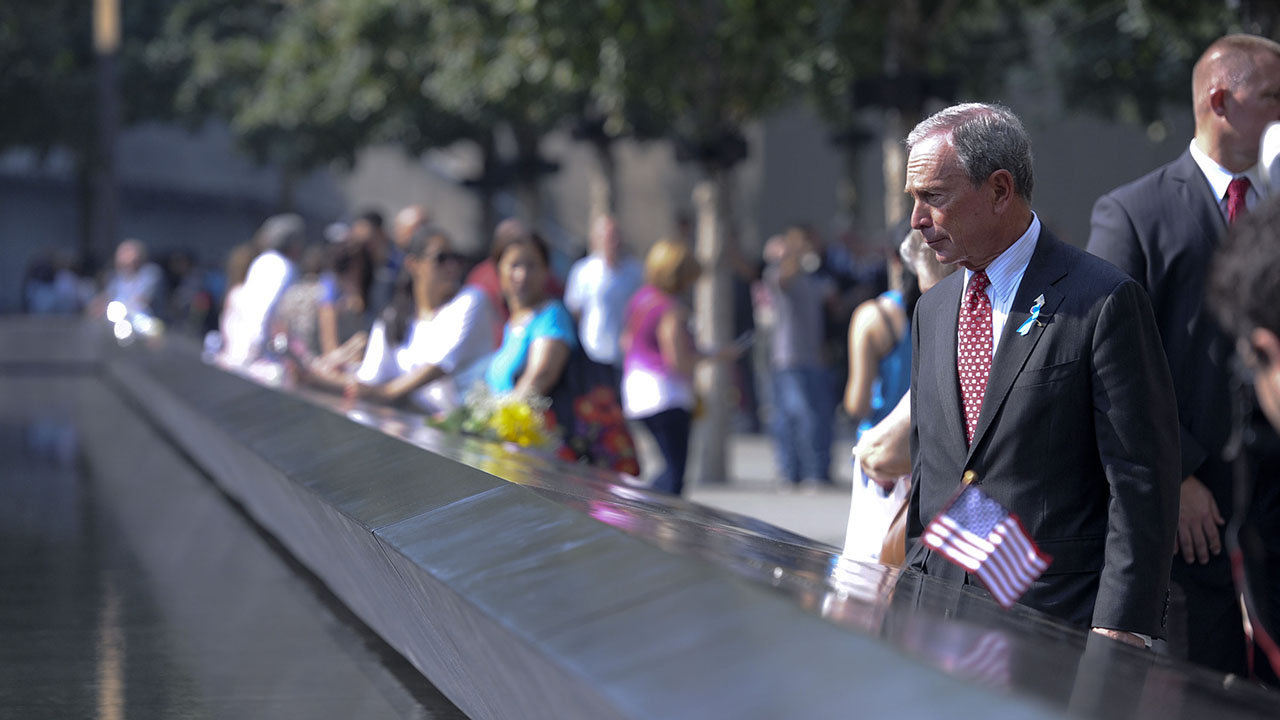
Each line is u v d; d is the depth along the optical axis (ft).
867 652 9.32
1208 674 10.71
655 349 42.75
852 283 75.36
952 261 16.20
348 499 19.86
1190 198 19.71
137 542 32.91
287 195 153.79
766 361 84.79
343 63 98.68
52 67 152.15
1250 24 27.25
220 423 35.45
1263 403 9.11
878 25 54.75
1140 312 15.62
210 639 23.48
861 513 20.30
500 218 178.81
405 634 19.22
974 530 15.38
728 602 10.59
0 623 24.90
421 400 36.94
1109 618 15.16
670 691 9.67
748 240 149.28
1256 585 14.71
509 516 14.97
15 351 104.78
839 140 100.27
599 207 84.94
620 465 32.76
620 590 11.62
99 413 68.54
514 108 86.79
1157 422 15.47
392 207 216.33
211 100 142.00
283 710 19.25
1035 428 15.78
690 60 59.62
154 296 102.53
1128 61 71.51
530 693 11.99
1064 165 89.45
